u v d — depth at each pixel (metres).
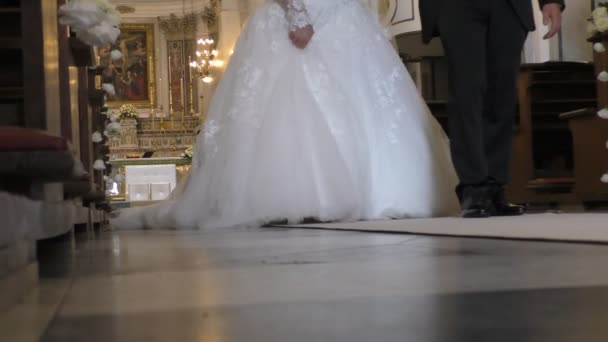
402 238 2.04
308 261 1.33
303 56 3.85
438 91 8.30
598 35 4.93
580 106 6.58
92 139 3.82
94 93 3.77
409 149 3.93
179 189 4.28
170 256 1.56
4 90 1.79
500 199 3.55
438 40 8.28
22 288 0.87
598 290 0.80
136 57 17.34
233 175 3.65
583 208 5.21
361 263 1.25
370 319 0.62
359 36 4.04
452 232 2.21
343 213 3.56
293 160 3.58
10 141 1.15
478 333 0.52
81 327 0.61
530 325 0.56
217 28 16.77
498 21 3.57
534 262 1.21
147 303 0.78
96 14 2.40
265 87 3.85
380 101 3.97
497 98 3.61
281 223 3.62
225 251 1.69
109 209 5.44
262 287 0.92
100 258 1.55
